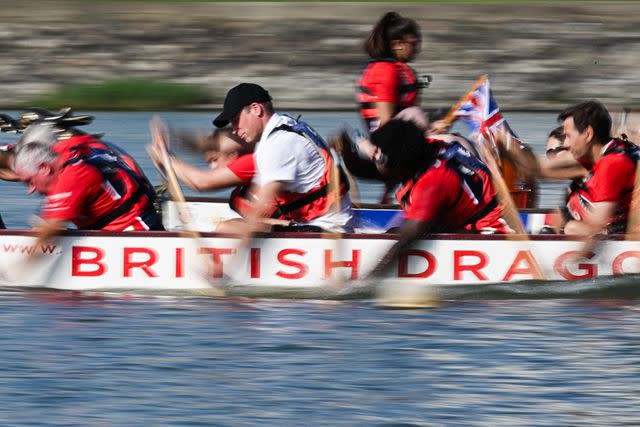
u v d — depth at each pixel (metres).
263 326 26.83
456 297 29.80
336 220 30.34
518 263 29.97
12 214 42.16
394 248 29.42
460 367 23.94
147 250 29.73
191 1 126.56
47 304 28.45
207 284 29.86
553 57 113.94
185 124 81.06
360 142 34.47
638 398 22.25
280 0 126.44
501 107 104.75
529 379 23.23
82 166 29.11
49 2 124.62
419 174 29.09
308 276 29.88
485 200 29.88
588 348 25.27
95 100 98.94
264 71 112.69
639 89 109.19
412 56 36.34
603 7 122.31
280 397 22.17
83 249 29.67
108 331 26.19
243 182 30.33
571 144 30.31
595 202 29.98
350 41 116.69
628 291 30.11
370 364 24.06
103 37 117.25
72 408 21.53
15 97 106.38
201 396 22.17
